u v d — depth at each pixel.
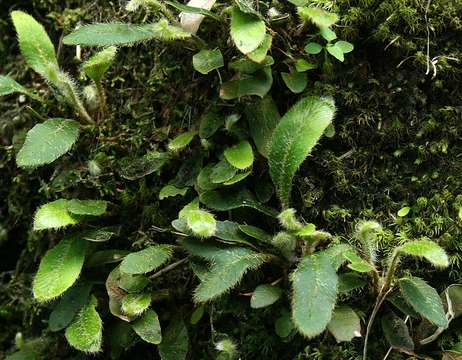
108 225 0.34
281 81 0.33
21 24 0.34
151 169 0.33
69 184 0.35
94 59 0.32
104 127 0.35
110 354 0.33
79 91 0.36
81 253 0.32
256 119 0.32
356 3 0.32
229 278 0.28
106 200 0.35
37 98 0.36
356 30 0.32
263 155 0.31
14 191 0.37
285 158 0.30
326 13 0.30
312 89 0.32
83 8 0.37
